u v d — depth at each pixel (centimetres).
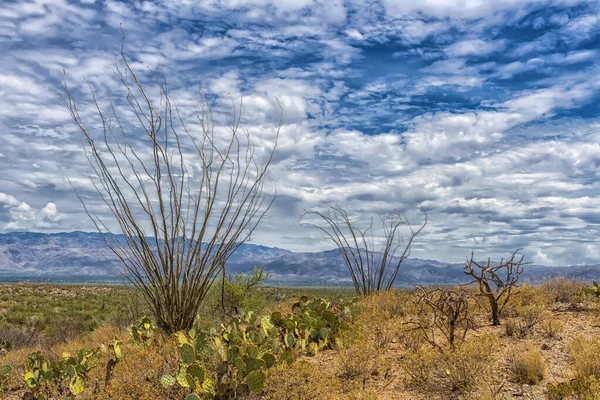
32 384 659
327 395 476
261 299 1159
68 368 643
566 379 491
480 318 762
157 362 572
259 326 790
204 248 770
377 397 479
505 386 480
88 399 605
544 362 519
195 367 489
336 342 683
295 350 677
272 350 614
